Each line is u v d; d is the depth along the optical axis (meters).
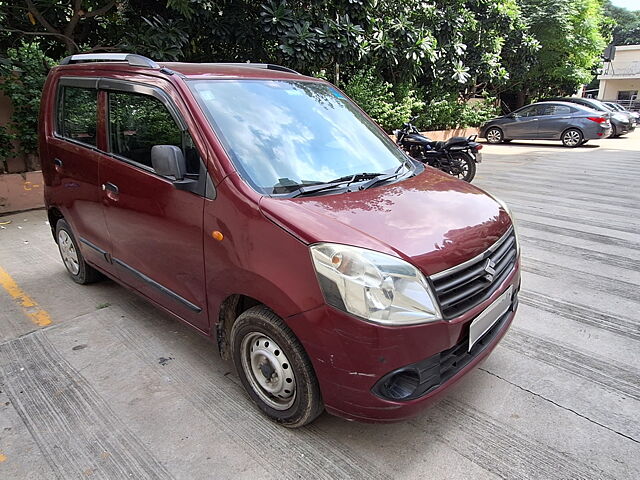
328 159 2.87
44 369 3.04
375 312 2.00
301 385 2.30
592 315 3.78
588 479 2.21
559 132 15.86
